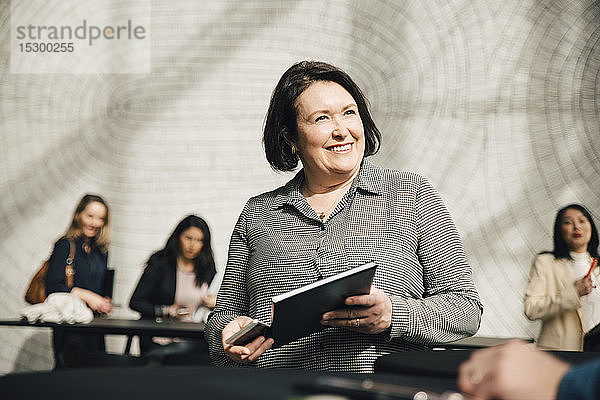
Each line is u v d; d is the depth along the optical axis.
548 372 0.86
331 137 2.00
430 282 1.95
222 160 7.62
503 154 7.34
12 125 7.77
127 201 7.68
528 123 7.32
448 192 7.37
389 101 7.46
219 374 1.29
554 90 7.31
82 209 5.71
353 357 1.86
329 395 1.00
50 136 7.77
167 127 7.68
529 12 7.34
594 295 4.98
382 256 1.90
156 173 7.68
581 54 7.29
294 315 1.68
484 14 7.38
